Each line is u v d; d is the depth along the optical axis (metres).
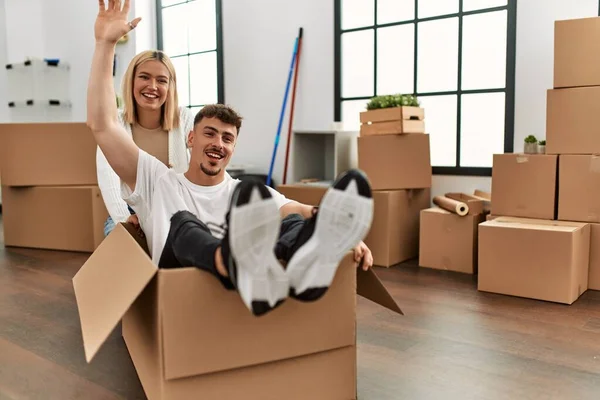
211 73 5.01
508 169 2.98
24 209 4.05
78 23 5.76
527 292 2.68
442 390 1.69
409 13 3.75
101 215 3.89
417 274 3.16
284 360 1.41
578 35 2.70
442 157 3.71
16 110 5.96
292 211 1.66
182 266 1.42
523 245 2.67
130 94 2.12
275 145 4.32
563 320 2.35
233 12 4.67
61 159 3.93
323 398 1.48
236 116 1.69
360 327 2.27
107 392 1.69
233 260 1.13
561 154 2.81
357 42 4.02
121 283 1.31
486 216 3.12
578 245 2.63
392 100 3.40
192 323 1.27
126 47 5.38
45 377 1.81
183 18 5.20
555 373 1.81
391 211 3.33
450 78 3.61
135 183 1.73
